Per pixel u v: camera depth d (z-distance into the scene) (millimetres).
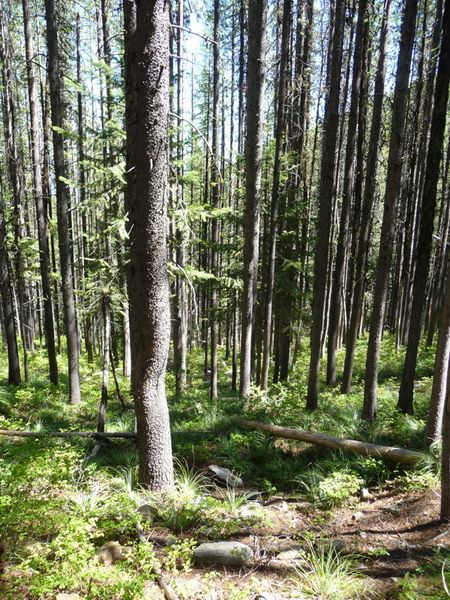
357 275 11633
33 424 9289
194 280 11438
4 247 13438
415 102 13375
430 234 8430
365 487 6082
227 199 17719
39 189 13688
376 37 11773
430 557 4074
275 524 4969
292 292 12938
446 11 7309
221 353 27406
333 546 4285
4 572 3225
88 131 8977
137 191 4645
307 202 13352
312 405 10039
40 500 4113
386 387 12734
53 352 14141
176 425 9234
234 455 7297
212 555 3953
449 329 6176
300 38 13727
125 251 8805
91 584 3139
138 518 4328
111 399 13359
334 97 8961
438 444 6172
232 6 17031
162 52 4383
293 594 3477
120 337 20234
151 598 3299
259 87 9641
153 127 4477
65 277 11953
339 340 21562
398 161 7832
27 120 18906
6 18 13570
